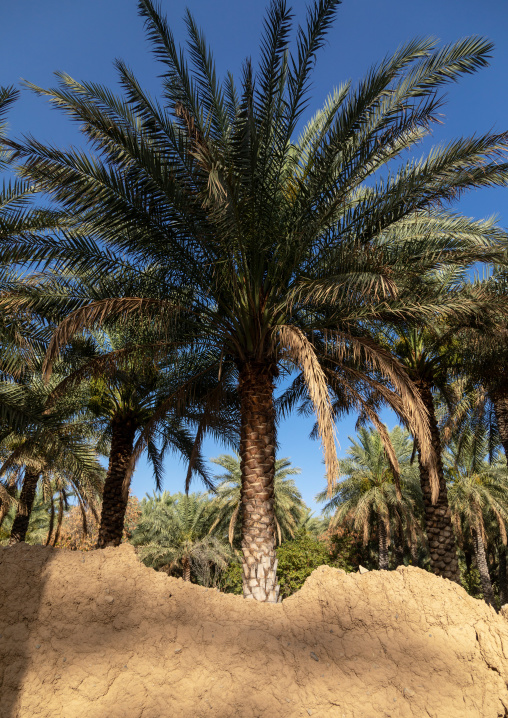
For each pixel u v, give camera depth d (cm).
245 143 638
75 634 356
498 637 356
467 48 664
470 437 1816
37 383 1216
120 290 808
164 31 682
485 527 2781
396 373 750
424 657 356
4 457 1339
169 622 371
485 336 976
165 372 1132
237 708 331
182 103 690
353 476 2591
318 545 2817
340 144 693
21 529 1728
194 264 790
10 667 339
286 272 775
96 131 691
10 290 851
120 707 326
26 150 689
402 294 787
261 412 775
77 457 1065
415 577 398
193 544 2964
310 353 620
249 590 686
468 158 701
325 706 335
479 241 788
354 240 733
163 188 693
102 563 399
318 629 381
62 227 917
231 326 817
